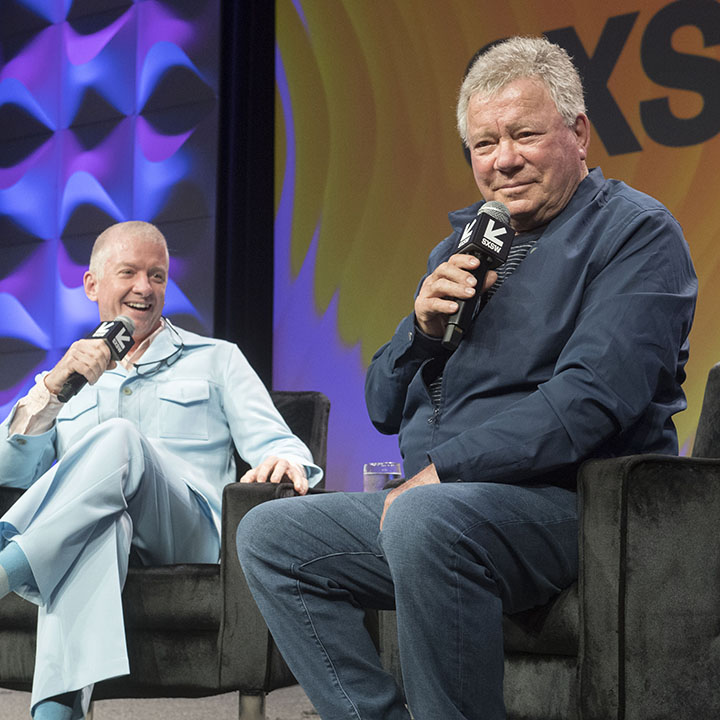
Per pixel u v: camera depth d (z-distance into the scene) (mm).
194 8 6047
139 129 6176
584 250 2047
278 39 5801
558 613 1885
